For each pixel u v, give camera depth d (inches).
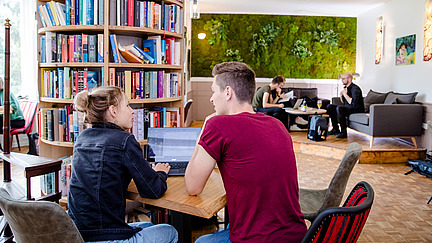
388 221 135.1
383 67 313.3
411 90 265.1
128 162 63.9
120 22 120.2
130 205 121.0
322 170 208.8
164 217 117.8
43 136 127.0
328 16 373.1
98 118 67.3
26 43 265.6
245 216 57.9
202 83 375.2
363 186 64.3
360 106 274.5
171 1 132.3
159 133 85.2
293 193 59.7
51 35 121.0
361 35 363.3
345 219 50.6
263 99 268.7
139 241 66.1
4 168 104.5
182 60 138.9
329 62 377.7
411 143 248.1
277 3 319.3
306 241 50.9
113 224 64.7
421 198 160.7
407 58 270.4
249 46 373.1
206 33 370.3
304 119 303.4
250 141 57.9
